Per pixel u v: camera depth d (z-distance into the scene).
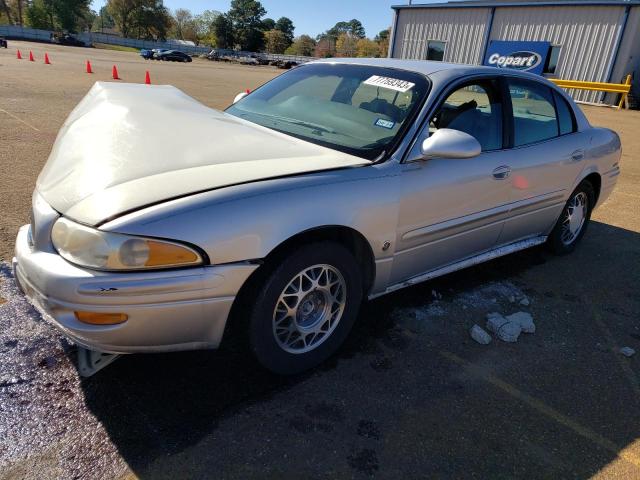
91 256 1.94
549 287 3.84
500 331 3.06
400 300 3.42
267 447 2.10
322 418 2.29
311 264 2.39
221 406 2.31
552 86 3.92
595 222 5.57
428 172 2.81
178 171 2.22
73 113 3.23
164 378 2.46
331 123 3.02
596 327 3.31
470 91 3.19
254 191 2.16
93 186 2.16
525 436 2.29
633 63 22.19
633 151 10.44
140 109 2.97
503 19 24.36
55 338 2.67
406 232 2.79
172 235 1.96
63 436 2.08
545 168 3.65
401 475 2.03
